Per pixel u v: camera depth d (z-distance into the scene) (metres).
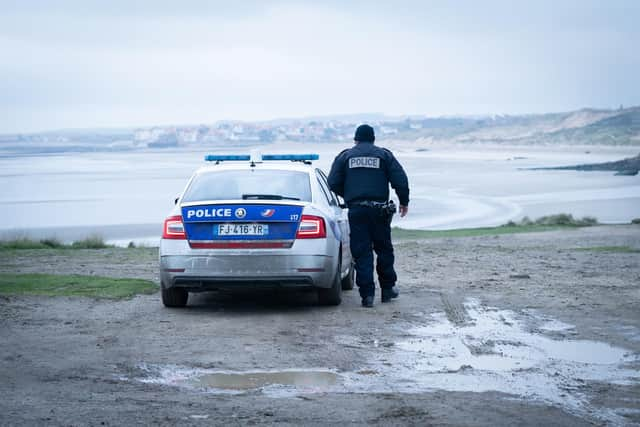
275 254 9.97
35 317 9.76
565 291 12.30
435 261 17.66
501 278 14.15
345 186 10.95
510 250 21.39
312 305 11.01
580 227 38.09
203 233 10.05
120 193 163.12
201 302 11.28
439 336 8.70
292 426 5.29
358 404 5.87
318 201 10.64
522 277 14.14
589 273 14.91
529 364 7.33
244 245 9.98
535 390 6.35
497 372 7.00
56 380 6.64
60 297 11.30
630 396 6.17
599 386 6.49
